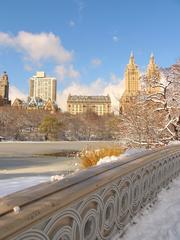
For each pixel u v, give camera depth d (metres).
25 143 99.75
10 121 124.44
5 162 41.28
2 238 2.18
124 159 5.95
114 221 4.74
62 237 3.11
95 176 4.09
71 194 3.20
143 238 4.89
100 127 124.75
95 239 3.99
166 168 9.25
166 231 5.20
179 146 11.65
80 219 3.53
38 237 2.65
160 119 30.92
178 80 30.92
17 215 2.39
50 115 136.62
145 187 6.73
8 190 9.73
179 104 30.64
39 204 2.68
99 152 19.47
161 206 6.90
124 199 5.24
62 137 128.12
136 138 30.48
